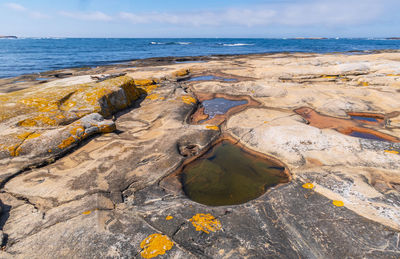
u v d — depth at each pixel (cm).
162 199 502
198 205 473
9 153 594
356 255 352
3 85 1802
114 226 400
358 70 1894
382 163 592
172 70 2341
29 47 8594
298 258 352
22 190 490
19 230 385
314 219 427
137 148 694
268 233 397
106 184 526
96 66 3212
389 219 415
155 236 380
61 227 390
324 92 1338
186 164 663
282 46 9294
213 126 880
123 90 1122
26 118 752
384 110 1045
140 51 6606
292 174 587
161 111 1030
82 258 336
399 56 2500
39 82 1923
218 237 386
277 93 1358
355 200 468
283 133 771
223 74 2234
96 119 814
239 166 659
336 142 705
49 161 603
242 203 508
